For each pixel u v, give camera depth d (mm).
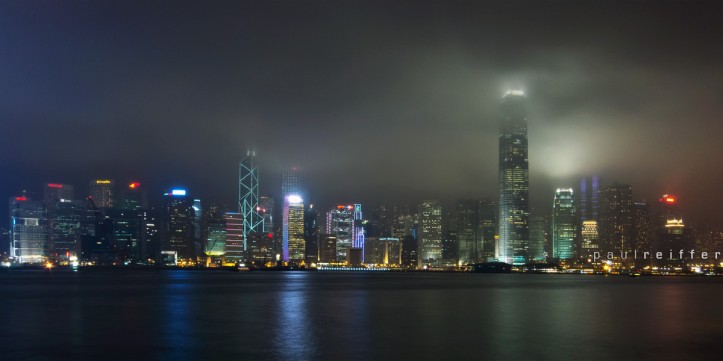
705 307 135375
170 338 85062
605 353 72125
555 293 198125
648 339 83000
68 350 75688
